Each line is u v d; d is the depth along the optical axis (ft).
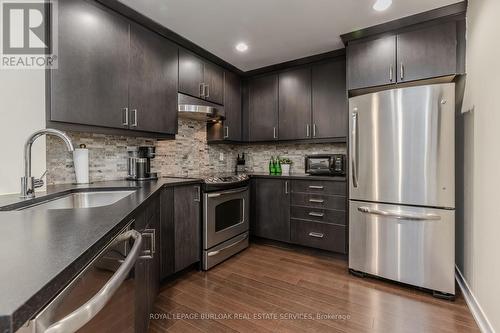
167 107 7.93
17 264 1.67
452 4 6.65
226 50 9.30
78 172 6.57
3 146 4.67
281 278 7.69
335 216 8.98
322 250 9.50
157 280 6.29
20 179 4.86
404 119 6.89
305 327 5.40
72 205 5.41
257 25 7.55
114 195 5.93
